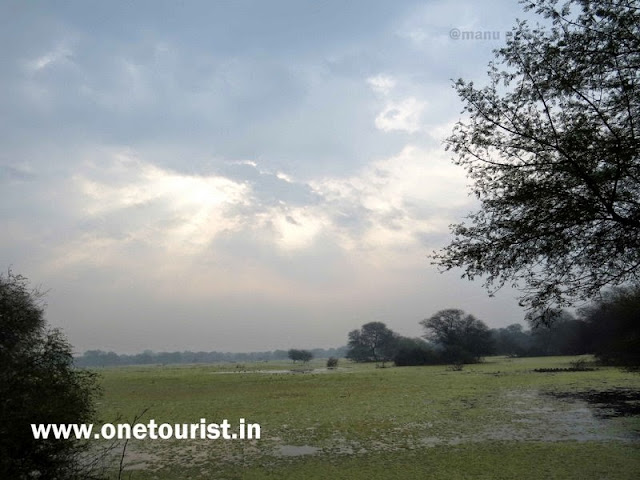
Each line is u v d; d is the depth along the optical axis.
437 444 15.95
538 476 11.71
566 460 13.09
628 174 7.90
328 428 19.50
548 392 30.03
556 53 8.32
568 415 20.97
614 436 16.17
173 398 32.22
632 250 8.54
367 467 13.33
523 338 123.38
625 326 27.61
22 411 7.81
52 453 8.55
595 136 7.88
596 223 8.50
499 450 14.66
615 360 38.34
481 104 9.11
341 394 32.78
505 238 8.87
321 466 13.66
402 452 14.98
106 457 15.08
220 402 29.38
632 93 7.88
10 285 8.89
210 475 13.07
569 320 83.62
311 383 44.06
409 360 88.56
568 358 77.06
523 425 18.88
